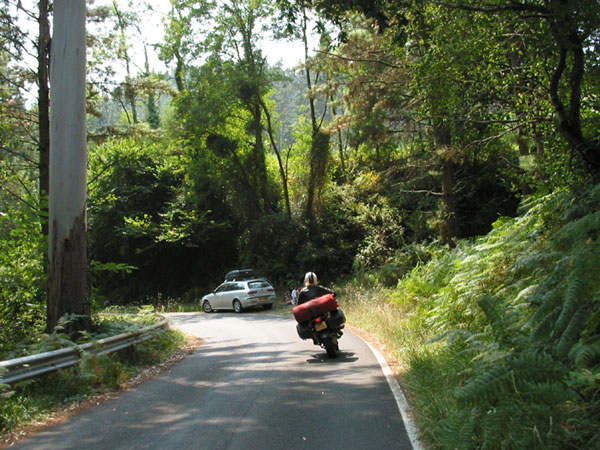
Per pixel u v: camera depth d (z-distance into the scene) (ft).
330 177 112.37
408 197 91.25
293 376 28.71
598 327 15.78
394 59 66.08
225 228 122.72
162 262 129.90
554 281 19.84
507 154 71.46
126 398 25.02
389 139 71.72
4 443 18.26
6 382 21.36
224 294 91.91
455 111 42.24
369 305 60.80
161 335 41.98
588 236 20.24
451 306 34.04
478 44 34.88
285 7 31.24
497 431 12.87
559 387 13.08
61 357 25.72
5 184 51.19
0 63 50.08
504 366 14.32
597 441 11.79
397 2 29.94
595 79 32.94
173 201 123.24
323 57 69.26
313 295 37.32
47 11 48.78
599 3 25.50
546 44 31.09
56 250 34.81
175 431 18.83
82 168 35.70
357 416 19.72
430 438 16.40
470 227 95.25
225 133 113.29
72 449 17.17
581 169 32.04
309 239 108.17
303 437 17.47
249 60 107.86
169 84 55.26
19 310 40.88
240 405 22.43
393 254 97.19
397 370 28.40
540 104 37.96
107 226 121.19
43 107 48.98
